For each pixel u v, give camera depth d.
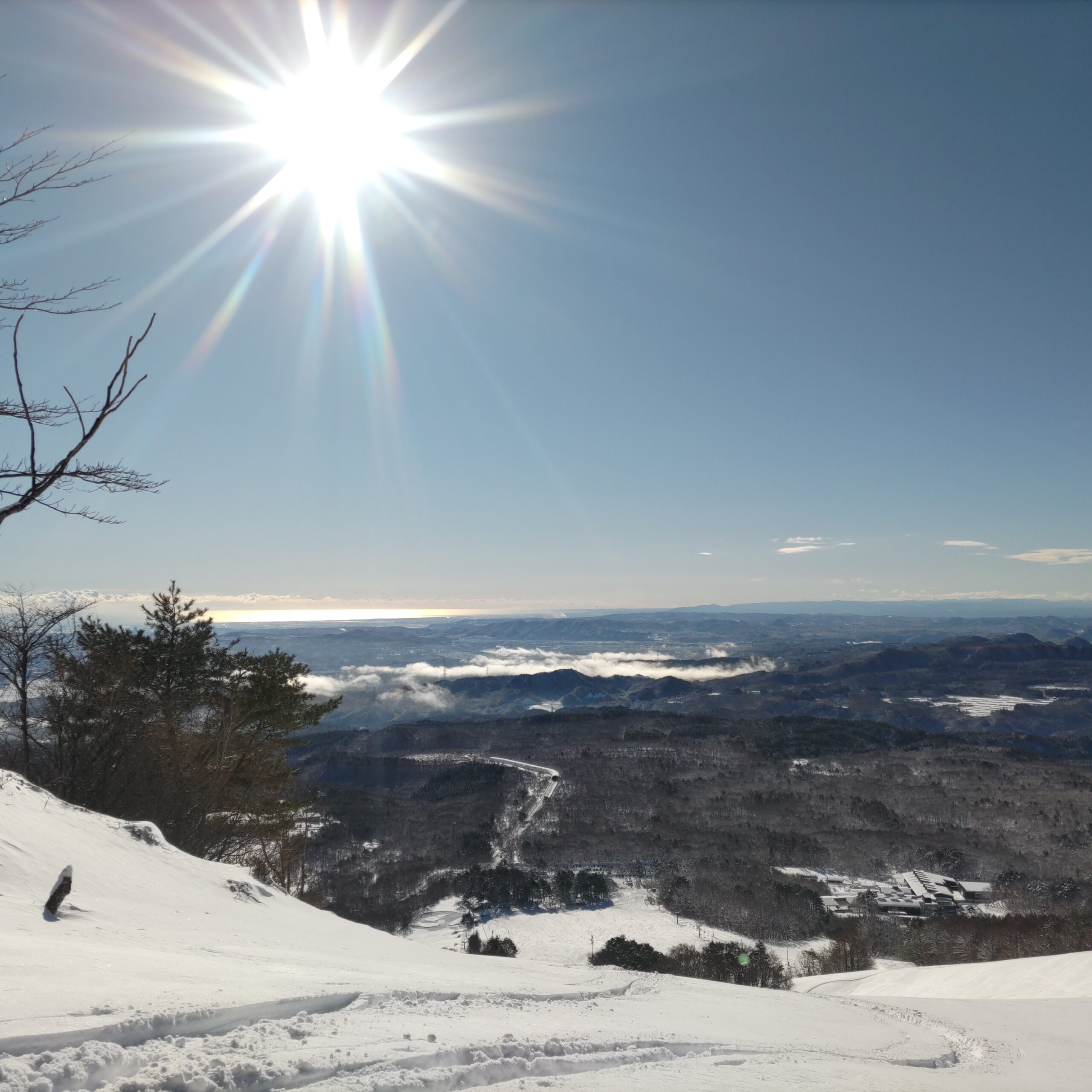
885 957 66.00
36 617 24.45
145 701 26.58
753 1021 9.05
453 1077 4.24
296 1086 3.73
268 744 30.73
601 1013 7.62
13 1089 3.16
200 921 10.98
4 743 24.42
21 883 9.81
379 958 10.77
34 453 7.14
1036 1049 9.90
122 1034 4.06
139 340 7.55
